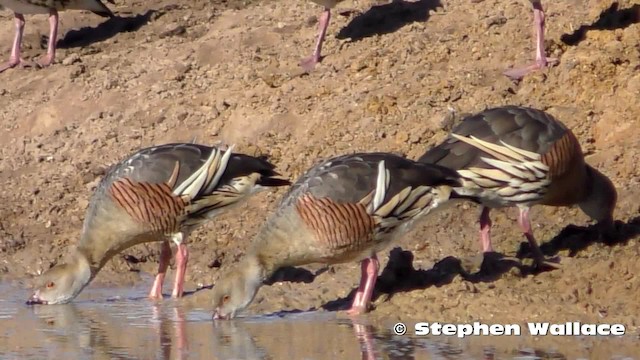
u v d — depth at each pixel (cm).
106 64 2159
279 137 1862
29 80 2153
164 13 2348
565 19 2012
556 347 1275
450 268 1482
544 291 1399
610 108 1789
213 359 1270
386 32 2088
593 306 1353
